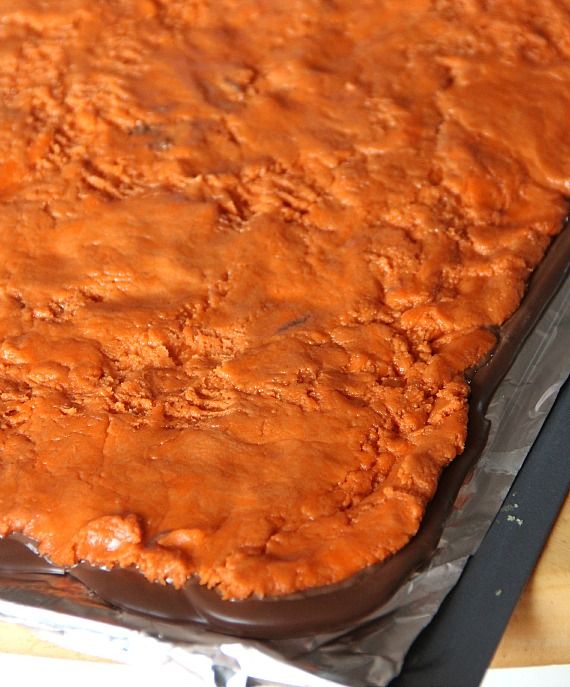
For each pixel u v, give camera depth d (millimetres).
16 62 522
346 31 529
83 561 375
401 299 432
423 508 378
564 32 525
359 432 394
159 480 383
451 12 532
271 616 360
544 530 389
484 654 361
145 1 544
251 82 507
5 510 383
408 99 496
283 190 466
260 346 418
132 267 440
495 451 407
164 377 412
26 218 460
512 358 427
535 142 481
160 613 367
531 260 448
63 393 410
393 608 367
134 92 503
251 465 385
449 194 464
